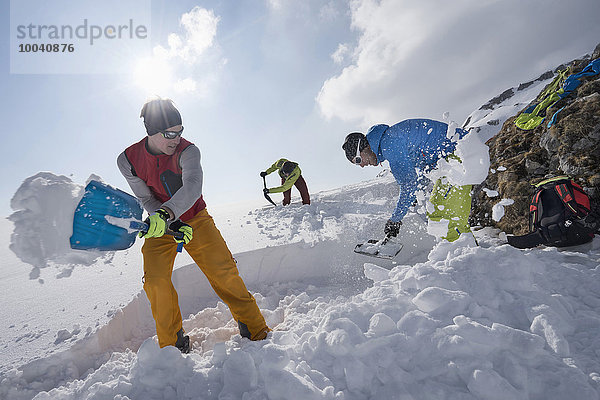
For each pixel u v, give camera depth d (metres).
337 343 1.49
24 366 1.90
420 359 1.47
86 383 1.73
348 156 3.01
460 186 2.67
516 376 1.32
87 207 1.47
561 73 4.07
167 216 1.78
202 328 2.61
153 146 1.92
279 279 3.56
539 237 2.80
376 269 2.31
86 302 2.71
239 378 1.48
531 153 3.64
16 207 1.37
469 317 1.65
